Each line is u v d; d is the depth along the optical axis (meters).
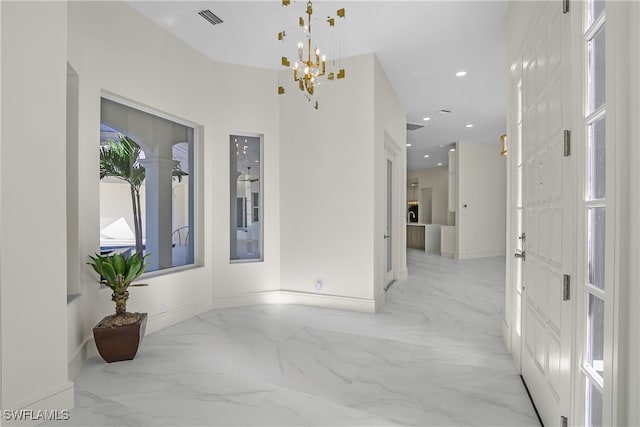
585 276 1.34
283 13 3.20
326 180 4.24
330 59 4.15
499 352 2.90
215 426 1.87
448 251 9.91
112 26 2.99
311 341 3.15
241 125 4.31
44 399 1.89
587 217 1.33
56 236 1.96
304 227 4.36
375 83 4.04
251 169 4.51
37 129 1.87
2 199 1.73
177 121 3.84
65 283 2.01
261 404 2.09
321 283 4.28
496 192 9.63
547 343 1.79
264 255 4.45
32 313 1.86
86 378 2.42
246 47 3.89
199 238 4.11
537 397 1.98
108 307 2.99
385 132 4.65
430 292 5.14
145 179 3.54
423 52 3.95
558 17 1.60
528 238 2.18
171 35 3.61
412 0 2.97
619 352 0.91
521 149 2.46
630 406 0.88
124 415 1.97
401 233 6.16
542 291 1.88
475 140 8.70
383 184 4.64
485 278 6.28
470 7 3.06
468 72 4.49
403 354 2.86
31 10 1.85
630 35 0.88
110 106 3.17
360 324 3.63
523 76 2.30
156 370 2.55
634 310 0.87
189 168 4.06
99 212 2.91
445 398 2.16
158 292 3.49
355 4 3.03
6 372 1.75
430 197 13.59
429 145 9.27
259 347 3.01
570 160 1.44
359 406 2.07
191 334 3.34
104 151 3.13
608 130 0.97
